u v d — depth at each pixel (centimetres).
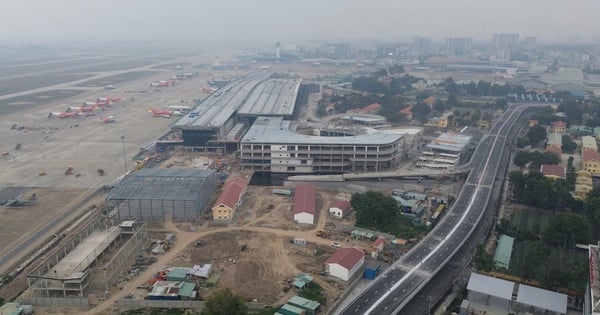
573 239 14525
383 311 11156
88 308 11481
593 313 9444
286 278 12912
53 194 19862
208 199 18750
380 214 16550
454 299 12206
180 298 11750
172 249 14662
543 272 13150
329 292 12269
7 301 11831
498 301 11988
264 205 18700
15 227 16462
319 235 15800
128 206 16825
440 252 14250
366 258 14312
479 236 16062
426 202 19200
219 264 13700
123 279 12825
